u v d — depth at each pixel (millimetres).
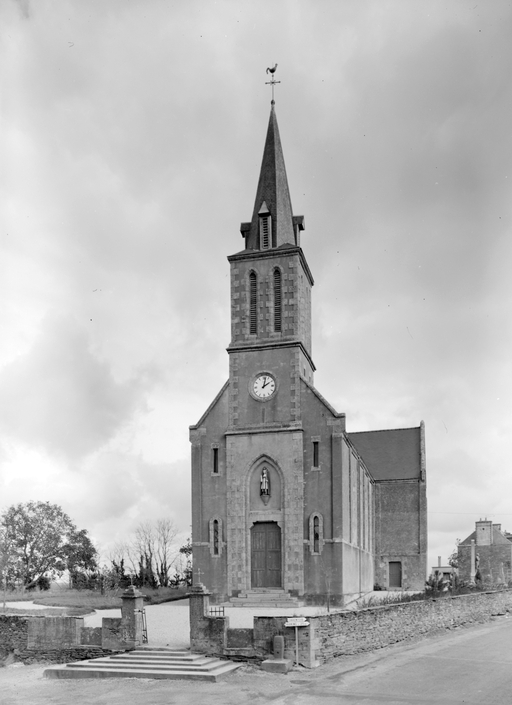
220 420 48031
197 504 47156
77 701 24812
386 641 33469
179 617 39938
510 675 27609
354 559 50625
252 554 45938
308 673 27781
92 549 80625
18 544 77500
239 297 49281
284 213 51469
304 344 49250
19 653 31922
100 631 31047
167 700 24453
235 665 28578
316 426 46250
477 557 72000
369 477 64875
